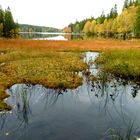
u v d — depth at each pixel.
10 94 10.85
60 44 38.97
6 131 6.91
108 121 7.59
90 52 30.33
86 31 138.88
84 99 10.02
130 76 14.29
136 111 8.50
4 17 93.00
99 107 8.97
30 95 10.63
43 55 24.88
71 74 14.68
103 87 11.98
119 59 18.91
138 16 56.12
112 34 86.75
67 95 10.66
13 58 22.62
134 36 62.66
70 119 7.80
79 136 6.58
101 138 6.41
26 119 7.80
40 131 6.91
